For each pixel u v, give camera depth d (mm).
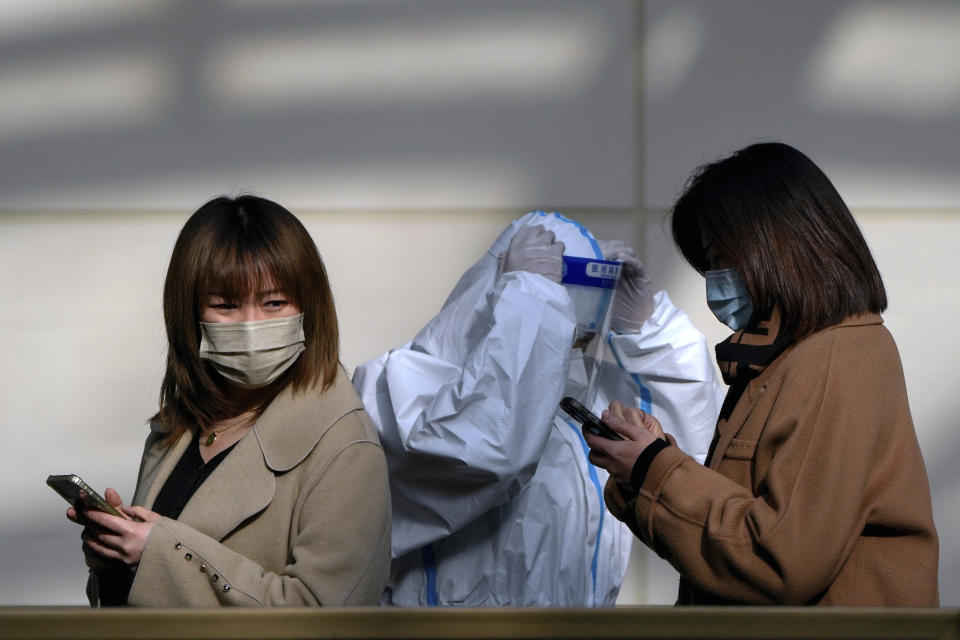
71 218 9602
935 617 3070
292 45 9625
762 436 4473
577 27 9641
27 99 9609
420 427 5918
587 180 9664
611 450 4875
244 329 4898
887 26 9750
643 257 9680
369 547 4773
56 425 9562
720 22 9695
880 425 4398
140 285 9625
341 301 9648
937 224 9766
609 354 7379
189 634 3055
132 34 9609
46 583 9500
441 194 9664
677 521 4520
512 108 9641
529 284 6152
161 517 4785
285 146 9633
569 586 6254
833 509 4211
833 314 4566
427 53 9633
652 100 9664
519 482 5930
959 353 9727
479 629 3057
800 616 3068
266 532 4871
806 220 4695
